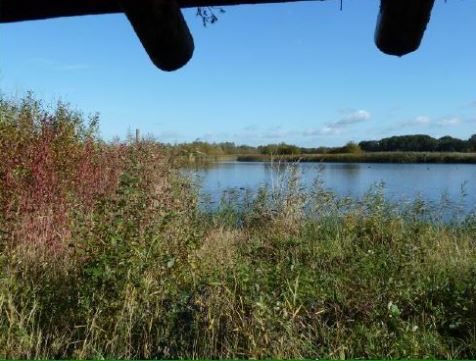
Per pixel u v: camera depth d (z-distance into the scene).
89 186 8.98
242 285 4.59
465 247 7.09
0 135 8.17
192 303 4.20
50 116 9.65
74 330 3.97
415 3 1.44
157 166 7.96
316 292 4.99
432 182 17.73
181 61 1.67
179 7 1.62
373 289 5.20
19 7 1.59
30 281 4.90
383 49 1.62
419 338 4.25
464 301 4.87
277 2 1.63
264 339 3.65
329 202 9.29
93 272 4.23
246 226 9.13
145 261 4.59
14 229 6.23
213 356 3.69
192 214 6.46
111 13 1.60
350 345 3.99
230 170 21.33
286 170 9.59
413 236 8.06
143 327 3.92
